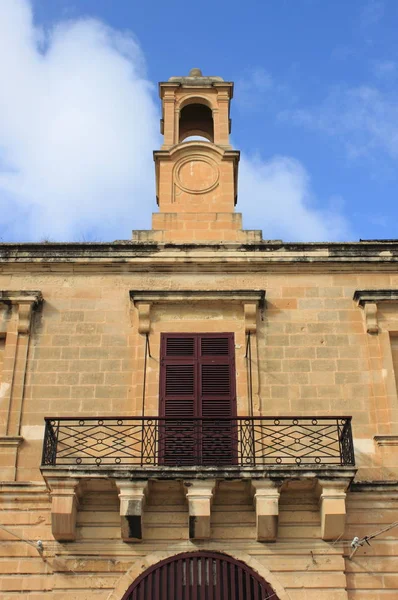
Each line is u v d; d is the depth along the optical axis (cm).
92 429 1692
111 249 1891
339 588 1507
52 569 1530
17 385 1734
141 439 1658
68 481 1522
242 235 1970
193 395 1731
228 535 1552
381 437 1661
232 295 1814
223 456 1644
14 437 1659
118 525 1564
